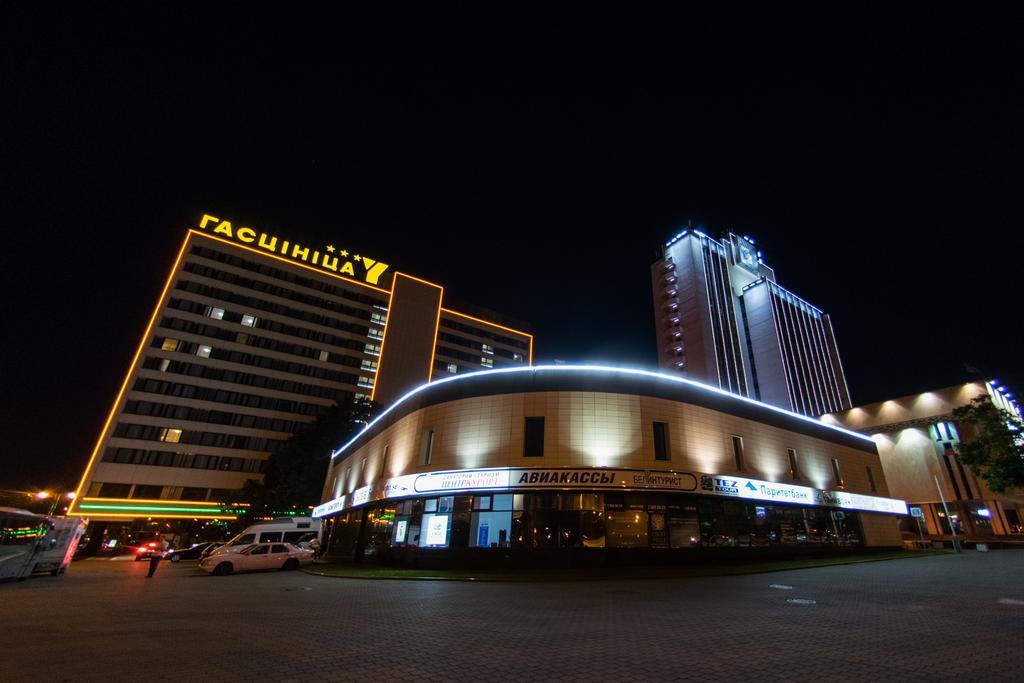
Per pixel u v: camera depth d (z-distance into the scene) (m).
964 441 63.12
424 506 27.77
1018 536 54.78
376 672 6.88
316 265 90.00
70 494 63.81
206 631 9.92
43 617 11.89
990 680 6.10
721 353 94.94
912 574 20.02
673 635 9.06
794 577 19.73
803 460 35.41
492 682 6.38
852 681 6.18
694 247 103.00
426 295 100.19
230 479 71.44
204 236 81.31
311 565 31.05
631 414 27.20
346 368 85.81
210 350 76.19
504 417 27.38
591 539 24.45
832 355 123.94
